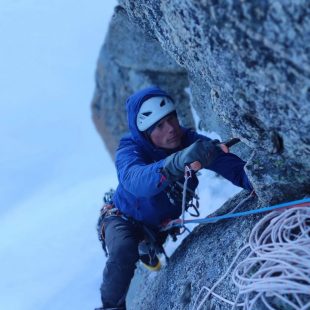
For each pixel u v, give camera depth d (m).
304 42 1.23
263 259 1.57
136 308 2.62
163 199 2.26
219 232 2.16
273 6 1.23
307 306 1.38
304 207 1.65
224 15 1.35
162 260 3.14
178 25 1.63
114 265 2.26
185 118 4.48
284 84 1.36
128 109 2.21
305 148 1.53
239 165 2.23
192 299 1.92
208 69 1.66
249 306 1.54
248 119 1.64
